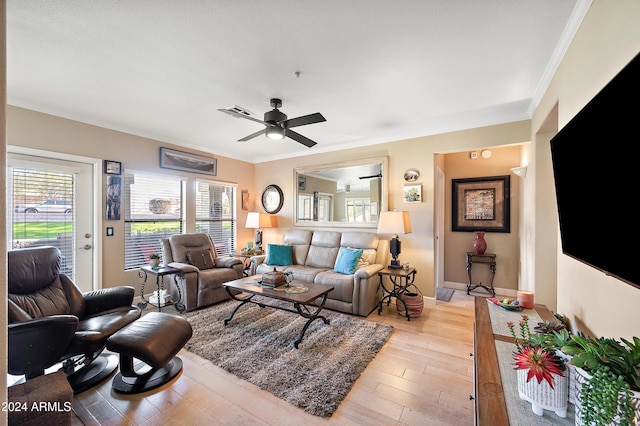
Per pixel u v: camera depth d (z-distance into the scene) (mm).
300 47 1912
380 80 2373
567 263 1687
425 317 3242
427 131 3709
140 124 3520
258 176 5574
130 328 1950
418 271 3795
